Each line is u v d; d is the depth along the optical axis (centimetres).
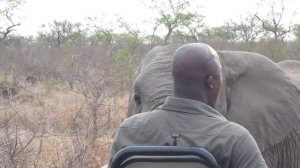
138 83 466
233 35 2748
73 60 1545
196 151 289
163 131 307
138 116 318
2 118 889
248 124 525
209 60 312
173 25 2398
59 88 1653
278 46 1711
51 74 1986
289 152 606
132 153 295
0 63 2198
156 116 312
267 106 539
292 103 554
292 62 807
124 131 315
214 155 297
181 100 310
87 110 1085
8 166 657
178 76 313
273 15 2638
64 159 746
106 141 852
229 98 529
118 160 296
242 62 548
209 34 2614
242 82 543
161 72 462
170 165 293
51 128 895
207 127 304
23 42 3294
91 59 1658
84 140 769
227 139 299
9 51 2486
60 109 1209
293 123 551
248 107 530
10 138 711
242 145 297
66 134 916
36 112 998
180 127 306
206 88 313
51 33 3241
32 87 1664
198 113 308
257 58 558
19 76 1742
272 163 571
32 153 738
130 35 2269
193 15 2416
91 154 771
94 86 1090
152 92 446
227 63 542
